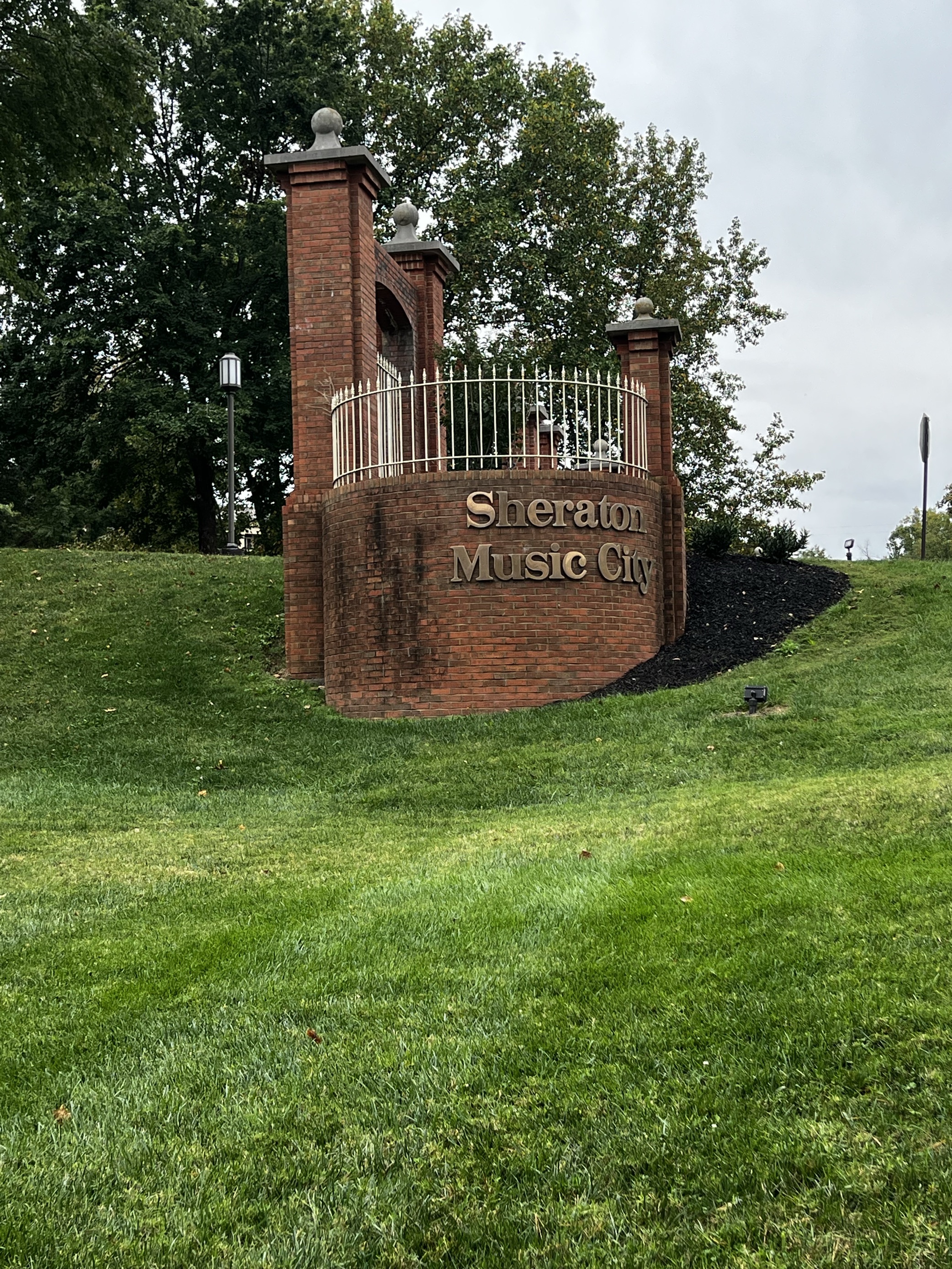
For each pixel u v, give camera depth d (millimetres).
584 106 31750
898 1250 3375
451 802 10562
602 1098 4344
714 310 32219
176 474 35531
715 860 7074
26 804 10938
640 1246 3496
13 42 17953
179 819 10430
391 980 5582
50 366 30203
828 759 10047
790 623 15312
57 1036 5250
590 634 14070
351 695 14203
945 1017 4602
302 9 32781
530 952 5812
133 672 15477
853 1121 4035
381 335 19734
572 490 14117
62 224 29734
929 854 6656
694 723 11773
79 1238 3680
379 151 32344
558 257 30328
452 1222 3688
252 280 32719
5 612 17844
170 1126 4383
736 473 32969
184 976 5902
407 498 14008
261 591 18422
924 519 20422
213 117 31453
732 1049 4582
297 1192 3900
